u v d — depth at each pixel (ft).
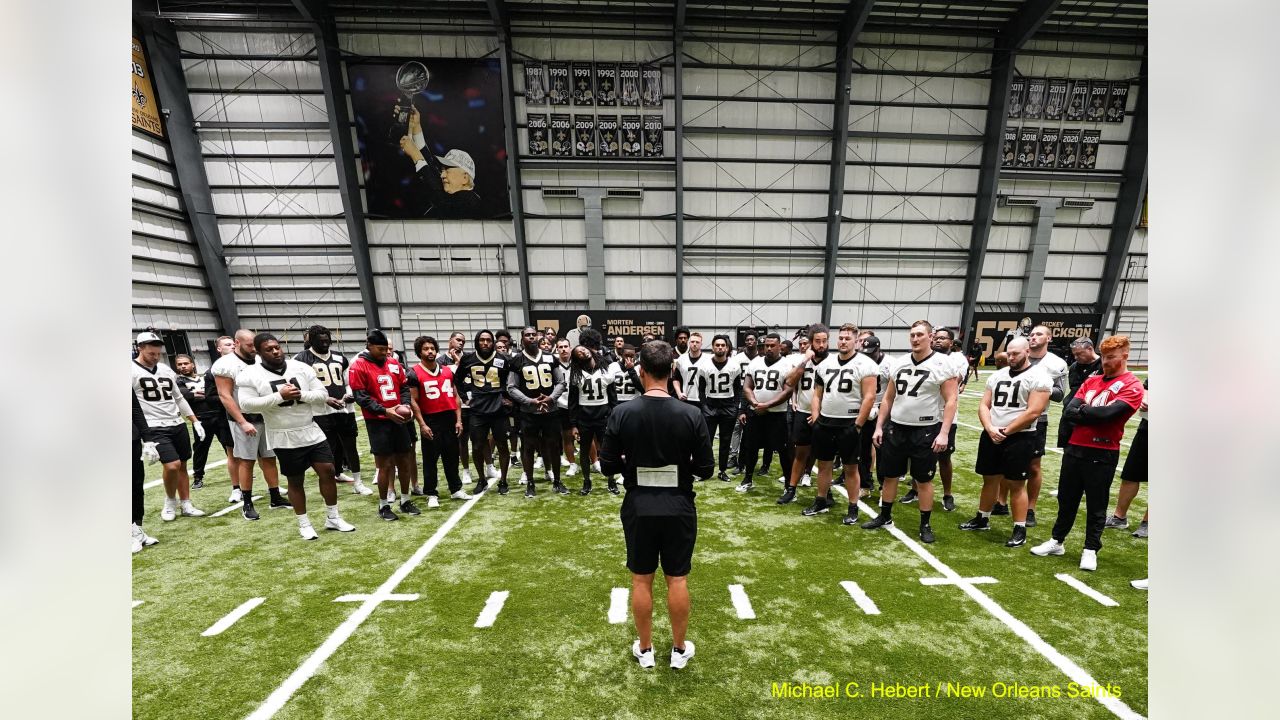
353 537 11.76
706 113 39.50
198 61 35.37
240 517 13.10
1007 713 6.39
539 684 6.92
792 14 36.88
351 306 41.34
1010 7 36.32
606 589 9.38
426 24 35.76
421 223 40.34
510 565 10.34
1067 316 44.88
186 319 37.35
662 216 41.57
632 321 42.98
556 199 40.75
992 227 43.27
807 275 43.62
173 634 8.05
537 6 35.58
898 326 44.96
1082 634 7.91
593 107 38.65
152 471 17.70
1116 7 36.19
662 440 6.59
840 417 12.16
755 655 7.45
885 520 12.09
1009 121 40.73
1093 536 9.78
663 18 36.47
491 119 37.81
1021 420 10.48
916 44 38.55
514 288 42.27
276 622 8.36
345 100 36.78
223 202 38.17
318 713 6.48
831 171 41.06
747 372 15.11
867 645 7.67
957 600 8.87
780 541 11.37
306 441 11.41
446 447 13.78
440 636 7.97
